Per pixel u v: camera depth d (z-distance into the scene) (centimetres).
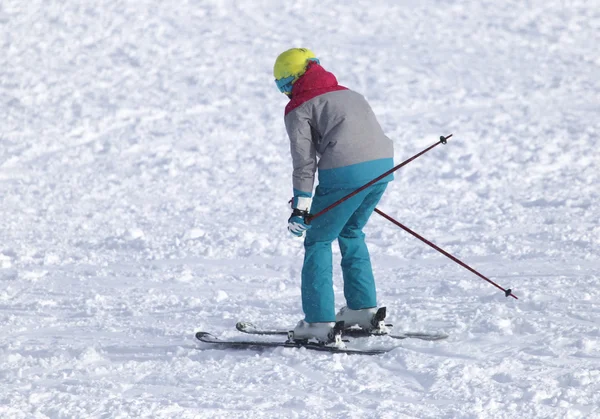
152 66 6222
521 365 1373
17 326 1848
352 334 1633
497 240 2477
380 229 2761
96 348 1623
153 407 1230
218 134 4675
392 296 1969
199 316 1861
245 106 5294
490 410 1184
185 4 7812
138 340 1686
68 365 1530
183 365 1481
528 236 2500
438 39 6981
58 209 3322
